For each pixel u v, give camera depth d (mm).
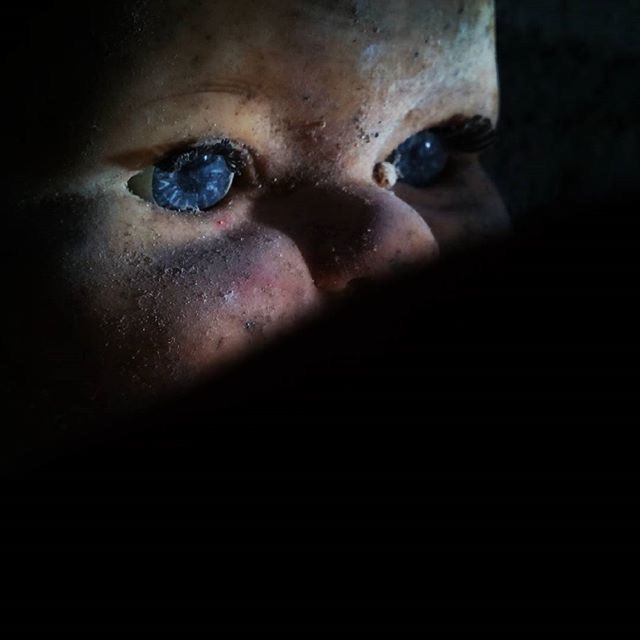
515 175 249
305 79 147
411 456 145
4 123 139
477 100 168
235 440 150
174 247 148
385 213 154
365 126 155
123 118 140
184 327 145
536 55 244
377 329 155
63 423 146
